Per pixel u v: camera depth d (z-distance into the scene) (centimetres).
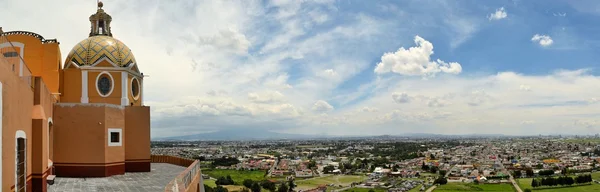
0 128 1346
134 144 3166
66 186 2464
